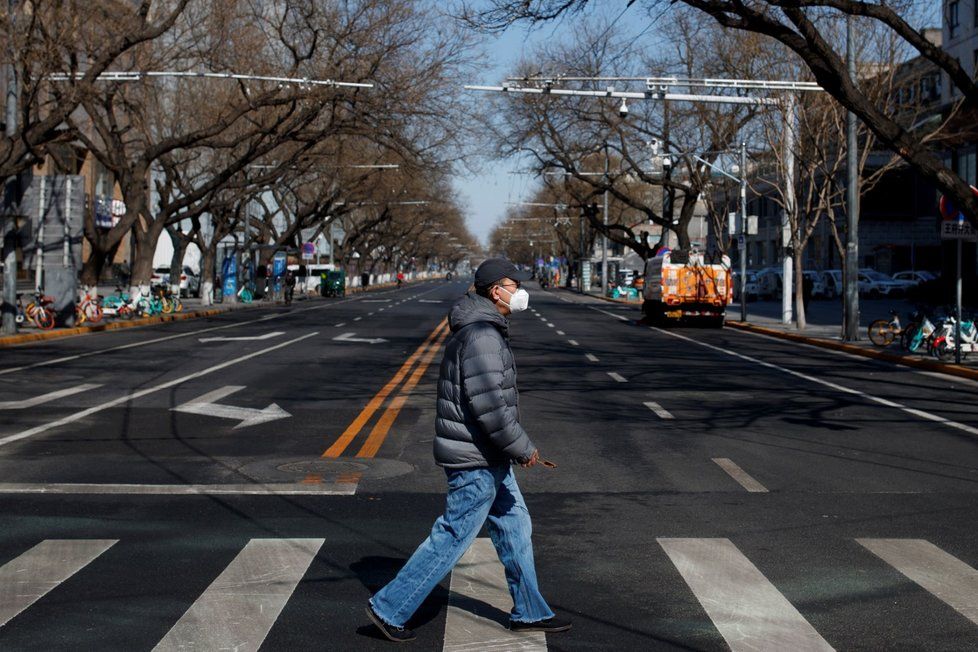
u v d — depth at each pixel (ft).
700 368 70.54
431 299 227.20
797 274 113.60
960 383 61.87
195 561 22.33
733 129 141.69
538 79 83.61
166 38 125.70
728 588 20.62
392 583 17.51
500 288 17.49
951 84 155.22
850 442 39.50
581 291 307.99
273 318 136.67
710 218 165.68
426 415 45.88
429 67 115.44
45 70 84.69
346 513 27.09
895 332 86.33
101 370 65.31
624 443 39.04
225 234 173.37
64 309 103.40
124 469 33.01
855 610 19.26
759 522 26.48
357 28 113.80
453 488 17.42
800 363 75.61
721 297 122.42
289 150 171.53
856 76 92.84
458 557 17.54
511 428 16.89
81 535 24.59
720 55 124.36
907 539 24.73
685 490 30.58
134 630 17.92
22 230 104.12
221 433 40.57
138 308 127.34
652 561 22.70
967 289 150.30
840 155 103.40
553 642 17.52
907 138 58.70
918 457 36.27
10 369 65.46
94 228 120.26
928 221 249.34
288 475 32.09
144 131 123.34
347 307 178.60
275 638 17.60
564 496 29.71
